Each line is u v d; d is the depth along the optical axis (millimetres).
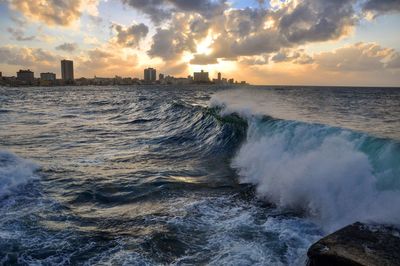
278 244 5523
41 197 7809
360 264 3902
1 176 8961
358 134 7406
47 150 13656
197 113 21766
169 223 6434
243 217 6719
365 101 37562
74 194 8094
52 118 27016
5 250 5281
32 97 70375
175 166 11234
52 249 5367
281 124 10781
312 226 6227
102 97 70250
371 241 4441
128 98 60500
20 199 7609
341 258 4051
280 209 7148
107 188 8617
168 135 17688
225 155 12711
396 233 4652
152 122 23453
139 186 8797
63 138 16891
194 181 9352
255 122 13094
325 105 28984
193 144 15109
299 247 5406
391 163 6086
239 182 9219
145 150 14016
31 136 17359
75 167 10789
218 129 16109
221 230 6113
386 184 5965
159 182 9117
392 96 54406
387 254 4105
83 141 16094
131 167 10992
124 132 19219
